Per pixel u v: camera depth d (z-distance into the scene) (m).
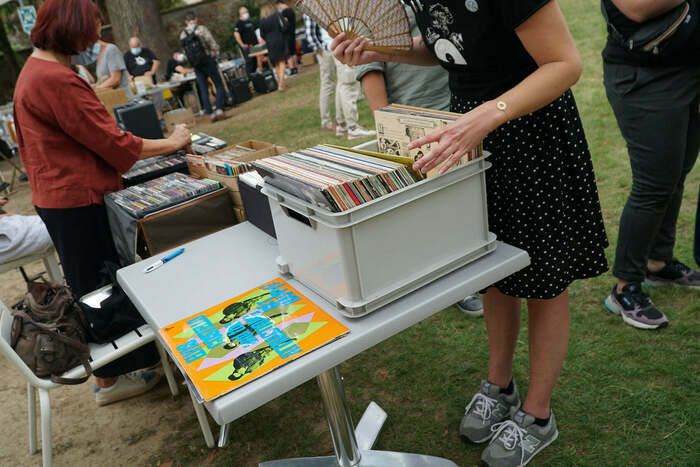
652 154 2.04
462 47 1.33
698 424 1.82
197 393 1.06
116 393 2.50
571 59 1.16
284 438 2.16
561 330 1.64
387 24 1.42
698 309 2.34
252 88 9.98
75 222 2.09
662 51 1.87
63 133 2.01
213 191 1.93
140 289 1.51
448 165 1.13
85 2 1.94
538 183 1.42
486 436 1.89
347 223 1.07
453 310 2.71
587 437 1.85
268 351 1.11
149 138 2.59
